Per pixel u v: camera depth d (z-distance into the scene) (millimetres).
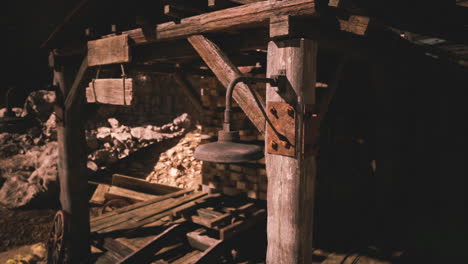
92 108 4883
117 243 4852
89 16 3926
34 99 10664
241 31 2961
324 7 2123
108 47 3617
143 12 3189
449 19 3064
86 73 4164
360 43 3082
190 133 11883
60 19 13195
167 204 6297
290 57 2215
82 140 4805
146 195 7426
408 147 5062
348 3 2156
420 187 5367
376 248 4137
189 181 9328
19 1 12383
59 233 4871
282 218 2385
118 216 5707
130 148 10594
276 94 2322
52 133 10328
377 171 4633
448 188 5441
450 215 5059
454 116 5523
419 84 5148
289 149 2281
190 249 4695
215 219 4520
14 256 5777
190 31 2877
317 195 5156
